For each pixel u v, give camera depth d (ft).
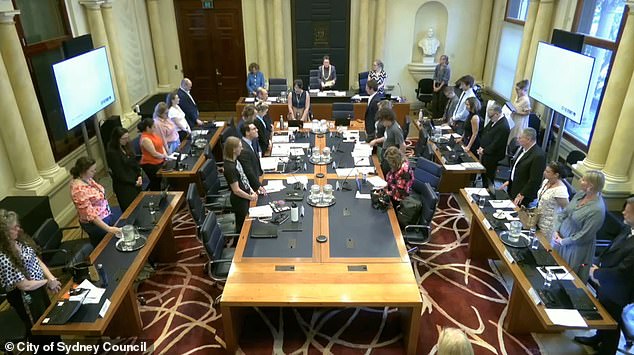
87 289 10.92
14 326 11.27
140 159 19.71
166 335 13.06
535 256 11.94
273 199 15.19
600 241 13.92
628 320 11.23
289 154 18.93
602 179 11.48
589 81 17.81
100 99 22.09
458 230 18.38
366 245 12.64
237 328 12.37
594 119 20.71
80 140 22.59
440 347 7.22
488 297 14.46
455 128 23.17
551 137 22.80
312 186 15.33
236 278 11.40
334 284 11.16
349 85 33.94
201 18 32.07
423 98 32.17
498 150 18.71
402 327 12.75
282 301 10.66
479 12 32.30
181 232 18.48
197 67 33.47
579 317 9.89
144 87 31.32
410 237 15.06
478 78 33.78
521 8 27.99
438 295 14.57
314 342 12.68
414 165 20.49
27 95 17.01
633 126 16.17
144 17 31.09
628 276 10.16
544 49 21.70
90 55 21.16
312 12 31.76
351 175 16.89
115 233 13.25
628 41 16.19
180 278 15.64
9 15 15.85
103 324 9.97
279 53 32.07
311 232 13.26
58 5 21.47
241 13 31.76
